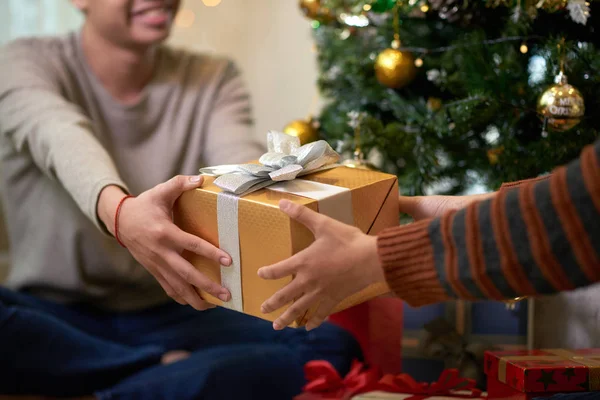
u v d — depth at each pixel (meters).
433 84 1.78
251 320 1.85
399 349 1.65
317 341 1.73
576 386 1.28
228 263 1.23
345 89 1.90
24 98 1.73
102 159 1.53
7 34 2.36
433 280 1.08
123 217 1.32
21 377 1.59
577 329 1.52
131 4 1.77
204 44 2.88
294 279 1.15
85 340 1.64
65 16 2.46
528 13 1.47
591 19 1.52
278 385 1.60
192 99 1.93
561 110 1.43
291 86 2.89
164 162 1.90
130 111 1.87
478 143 1.76
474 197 1.35
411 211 1.39
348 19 1.71
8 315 1.58
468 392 1.46
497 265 1.03
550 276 1.01
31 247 1.84
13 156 1.82
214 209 1.24
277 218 1.16
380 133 1.68
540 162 1.56
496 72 1.61
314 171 1.31
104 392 1.56
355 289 1.15
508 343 1.58
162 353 1.69
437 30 1.79
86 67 1.86
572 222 0.99
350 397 1.49
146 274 1.87
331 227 1.13
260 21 2.92
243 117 1.99
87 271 1.83
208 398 1.54
